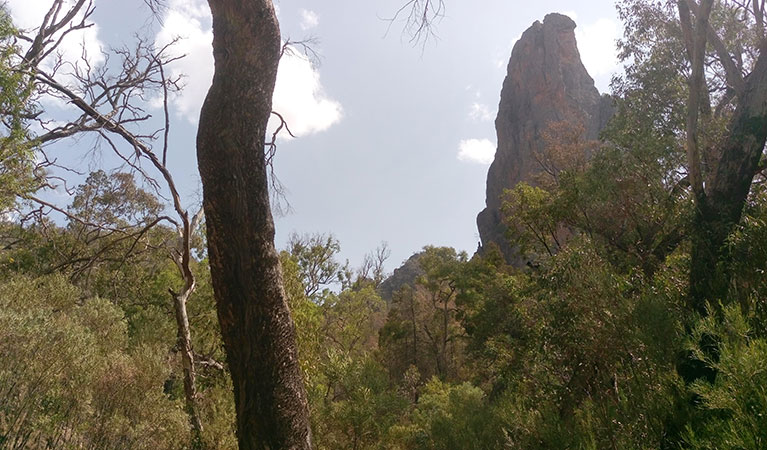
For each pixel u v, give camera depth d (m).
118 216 18.72
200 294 16.77
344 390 10.69
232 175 4.07
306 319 13.09
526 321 10.98
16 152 7.48
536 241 19.11
